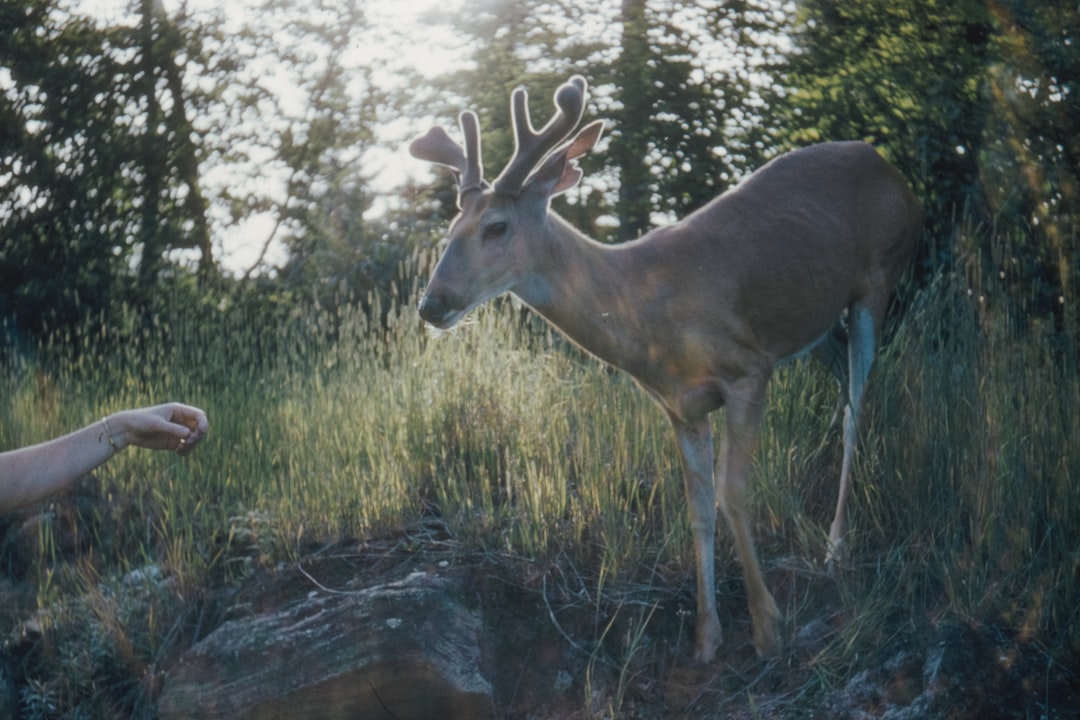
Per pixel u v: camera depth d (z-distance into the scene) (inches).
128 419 102.9
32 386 296.2
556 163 177.8
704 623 183.2
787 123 301.3
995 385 185.0
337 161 460.1
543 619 192.7
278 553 213.2
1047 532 168.2
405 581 193.3
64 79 456.1
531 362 251.1
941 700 156.9
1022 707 153.0
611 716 176.1
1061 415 181.5
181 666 190.7
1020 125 227.5
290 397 255.1
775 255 188.7
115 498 248.1
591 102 351.6
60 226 439.2
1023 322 200.8
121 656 207.5
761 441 205.8
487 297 177.0
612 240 341.7
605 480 204.2
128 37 466.0
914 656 165.8
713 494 186.4
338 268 402.3
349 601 190.4
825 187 201.5
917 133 252.4
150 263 440.8
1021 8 230.2
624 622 189.5
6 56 459.8
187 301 355.3
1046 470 175.6
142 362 288.4
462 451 226.4
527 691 186.9
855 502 192.4
